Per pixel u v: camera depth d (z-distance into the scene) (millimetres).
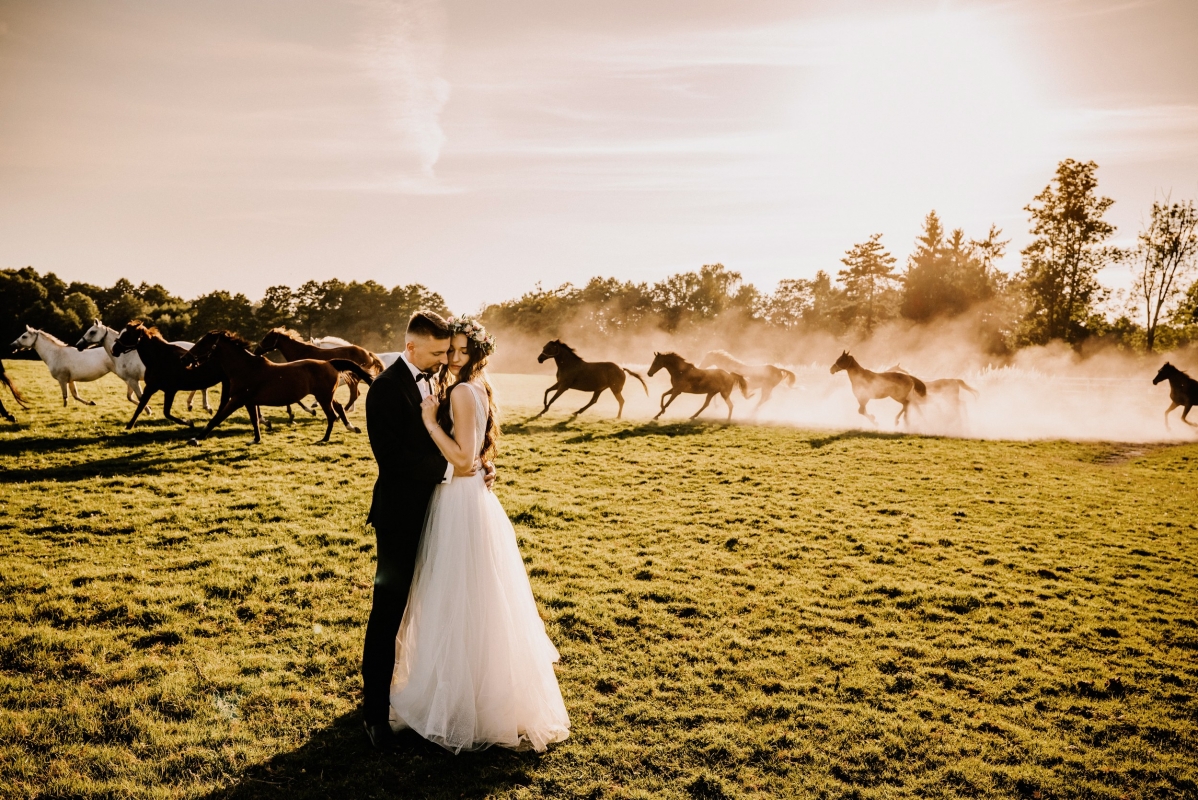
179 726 3928
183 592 5836
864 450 14781
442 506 3885
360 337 88750
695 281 93062
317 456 11617
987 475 12734
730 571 7195
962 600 6602
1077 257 52312
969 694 4848
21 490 8688
